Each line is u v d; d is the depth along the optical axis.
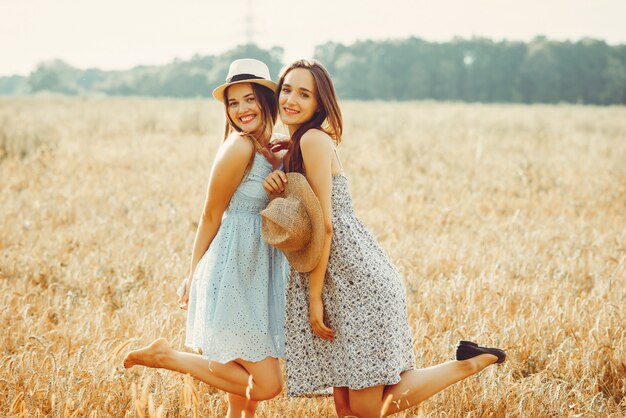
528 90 100.69
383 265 3.30
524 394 3.51
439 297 4.96
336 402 3.37
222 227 3.37
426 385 3.21
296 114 3.30
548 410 3.46
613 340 4.19
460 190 10.16
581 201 9.31
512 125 22.69
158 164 12.28
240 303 3.24
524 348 4.15
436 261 5.96
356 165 12.07
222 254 3.30
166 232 7.10
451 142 17.31
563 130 22.12
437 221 7.80
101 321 4.43
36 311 4.85
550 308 4.75
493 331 4.29
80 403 3.31
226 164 3.30
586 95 99.19
